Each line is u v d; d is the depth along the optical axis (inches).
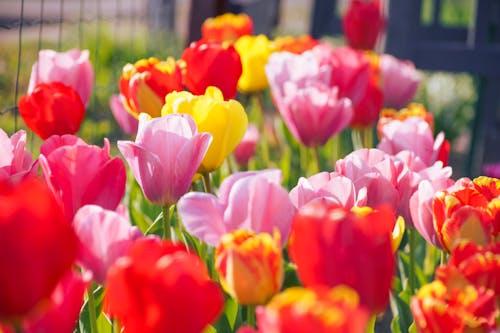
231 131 52.4
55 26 291.1
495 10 149.8
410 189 52.0
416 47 124.0
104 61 182.4
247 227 45.2
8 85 180.5
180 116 49.7
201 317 37.6
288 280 55.3
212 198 45.7
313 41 76.4
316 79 67.1
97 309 51.5
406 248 66.9
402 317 56.2
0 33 266.4
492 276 41.8
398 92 79.3
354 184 49.1
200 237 45.3
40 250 36.4
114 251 43.3
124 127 72.2
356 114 72.2
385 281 39.4
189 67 60.4
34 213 36.2
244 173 45.9
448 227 46.0
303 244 39.2
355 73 68.8
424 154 59.8
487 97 140.6
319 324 33.3
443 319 40.1
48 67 63.4
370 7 86.8
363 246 39.0
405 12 119.0
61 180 46.6
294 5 442.6
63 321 39.0
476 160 146.9
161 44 196.2
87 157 46.6
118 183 47.3
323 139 64.3
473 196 46.6
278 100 66.1
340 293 36.2
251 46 74.8
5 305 37.1
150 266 37.4
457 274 41.6
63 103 58.3
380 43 120.0
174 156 49.7
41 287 37.1
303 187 46.9
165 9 230.7
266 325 35.3
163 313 37.4
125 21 238.5
